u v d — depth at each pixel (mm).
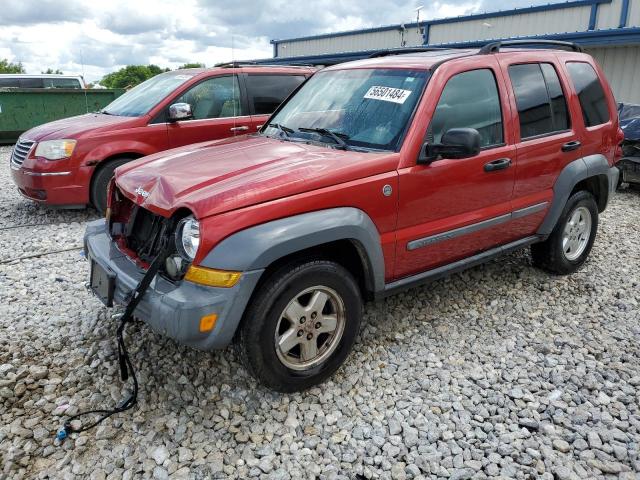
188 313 2660
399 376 3404
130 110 6949
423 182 3412
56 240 5867
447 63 3709
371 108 3686
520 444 2820
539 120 4258
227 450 2771
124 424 2922
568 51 4812
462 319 4148
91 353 3543
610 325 4098
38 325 3930
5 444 2764
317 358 3193
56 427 2887
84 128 6473
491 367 3508
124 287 3018
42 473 2582
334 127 3738
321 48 23297
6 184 8852
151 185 3162
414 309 4254
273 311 2883
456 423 2980
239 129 7129
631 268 5230
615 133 5023
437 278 3781
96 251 3379
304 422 2986
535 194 4281
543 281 4863
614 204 7938
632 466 2693
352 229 3061
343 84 4062
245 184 2883
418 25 18484
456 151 3281
